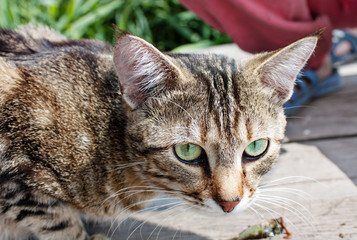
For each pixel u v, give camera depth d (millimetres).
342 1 642
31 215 485
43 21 896
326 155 580
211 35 1051
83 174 486
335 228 496
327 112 656
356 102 671
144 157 475
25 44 522
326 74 682
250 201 480
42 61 495
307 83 661
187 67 482
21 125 477
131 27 978
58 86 486
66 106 483
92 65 499
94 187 491
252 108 472
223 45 910
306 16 632
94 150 486
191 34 1031
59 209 490
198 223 511
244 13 609
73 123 482
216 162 466
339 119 640
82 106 486
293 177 550
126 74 461
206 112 464
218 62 499
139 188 499
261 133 473
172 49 1038
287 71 479
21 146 478
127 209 509
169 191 484
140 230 511
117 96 491
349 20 658
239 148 469
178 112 466
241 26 625
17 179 477
